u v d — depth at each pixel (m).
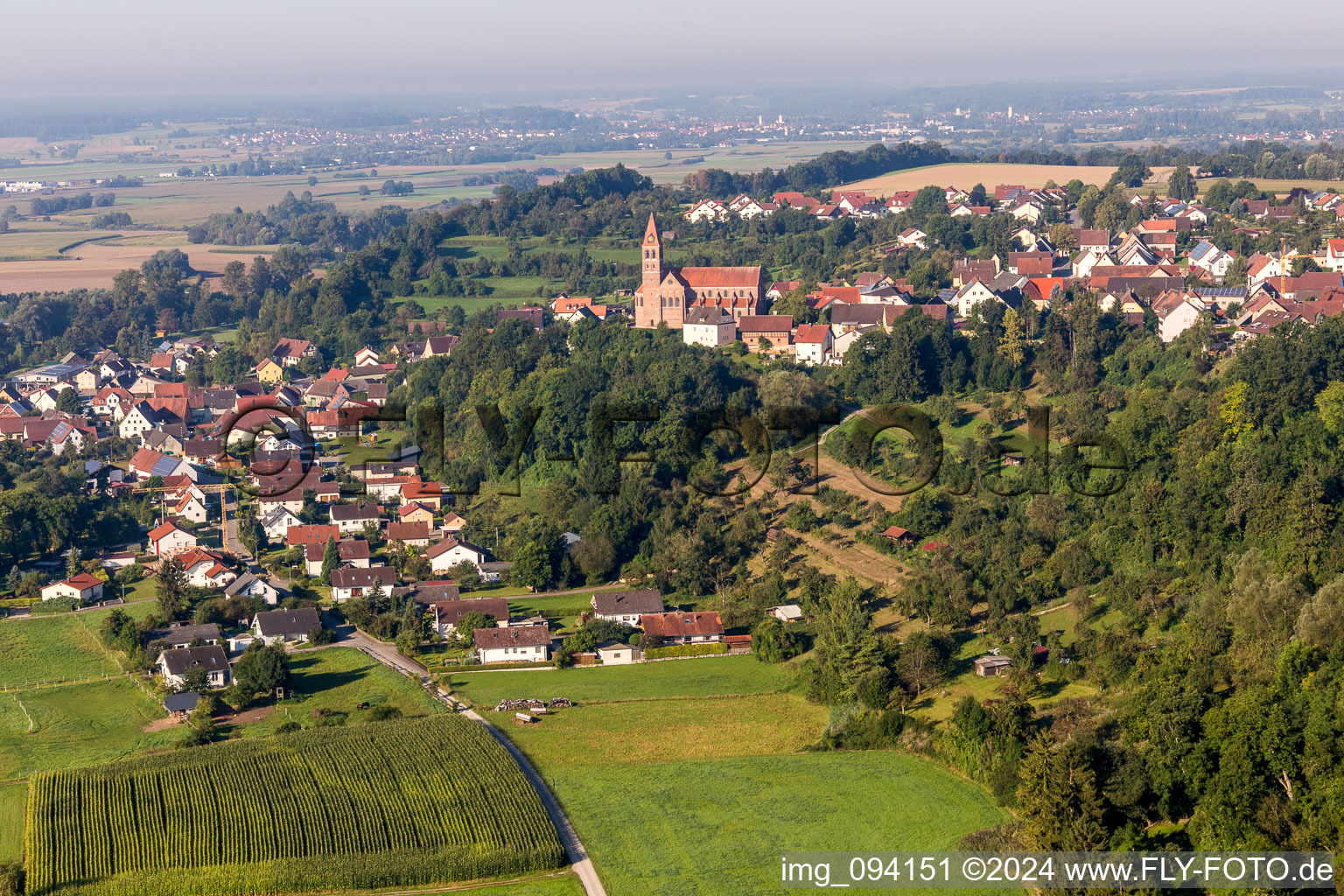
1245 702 174.38
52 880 178.88
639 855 183.25
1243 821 165.12
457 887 179.12
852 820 188.12
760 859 179.62
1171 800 172.25
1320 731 167.88
